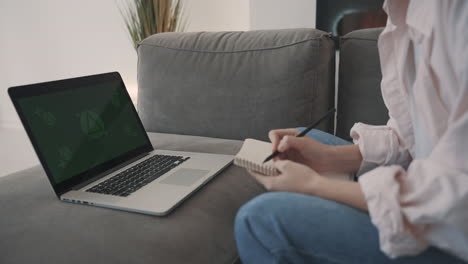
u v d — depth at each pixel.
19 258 0.57
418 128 0.55
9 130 3.40
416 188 0.40
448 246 0.37
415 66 0.57
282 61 1.16
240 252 0.47
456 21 0.41
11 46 3.41
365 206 0.44
